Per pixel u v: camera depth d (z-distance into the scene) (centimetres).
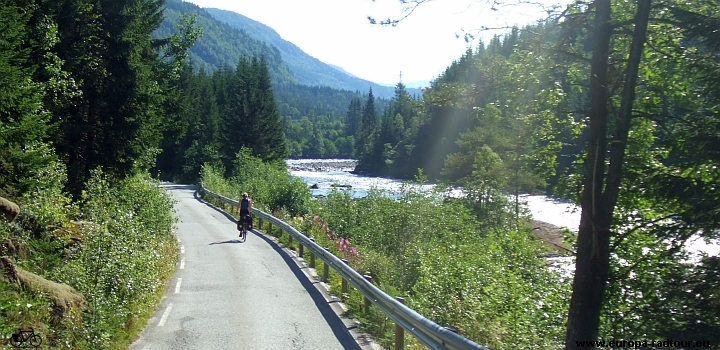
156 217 1903
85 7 2017
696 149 717
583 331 659
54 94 1736
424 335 720
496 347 856
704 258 733
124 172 2367
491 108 785
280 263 1714
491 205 2589
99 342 795
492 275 1152
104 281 923
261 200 3453
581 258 672
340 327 992
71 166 2175
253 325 987
